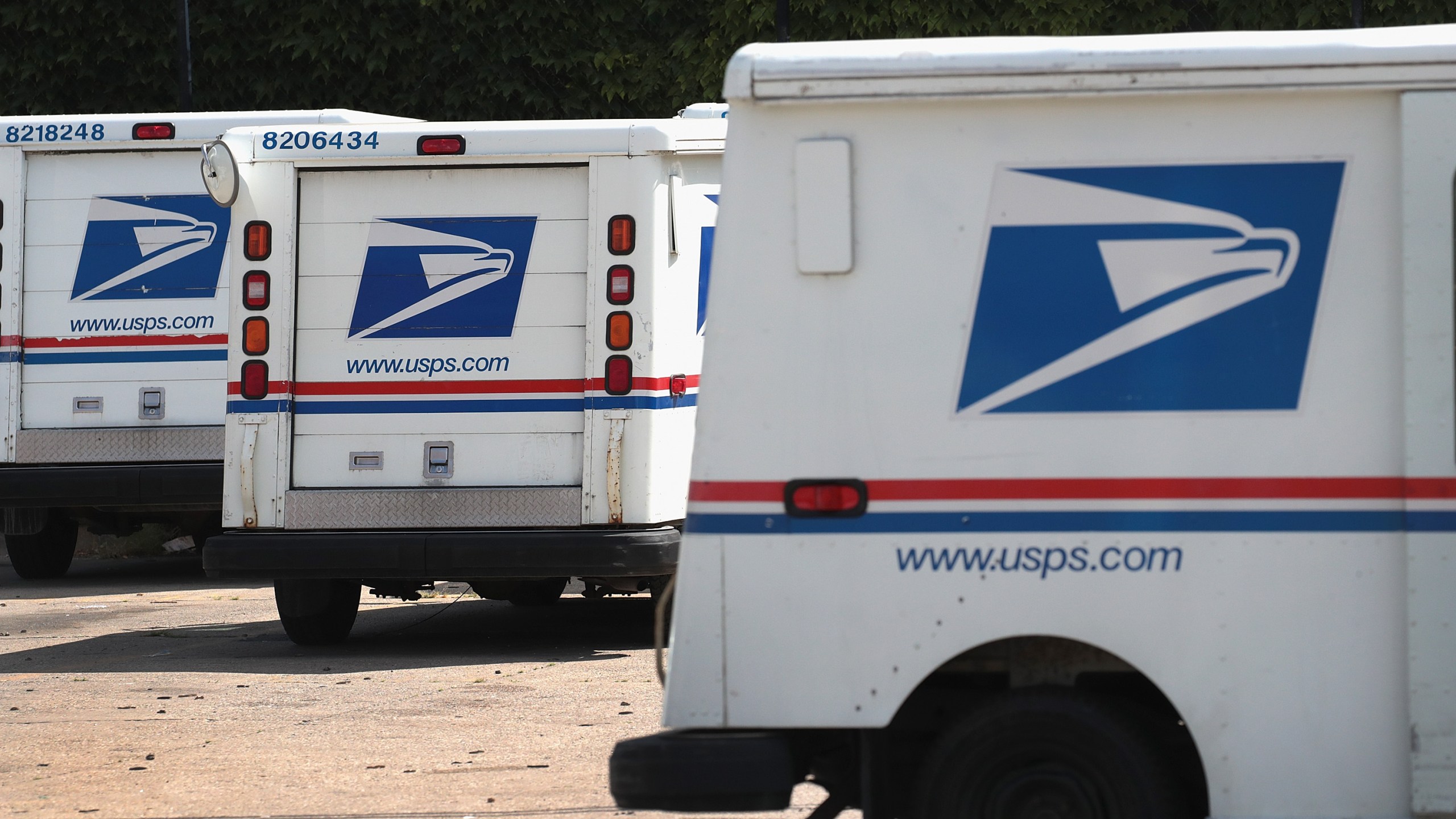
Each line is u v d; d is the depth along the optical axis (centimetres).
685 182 3341
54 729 2662
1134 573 1569
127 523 5016
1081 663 1658
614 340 3247
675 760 1590
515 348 3291
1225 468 1565
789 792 1600
